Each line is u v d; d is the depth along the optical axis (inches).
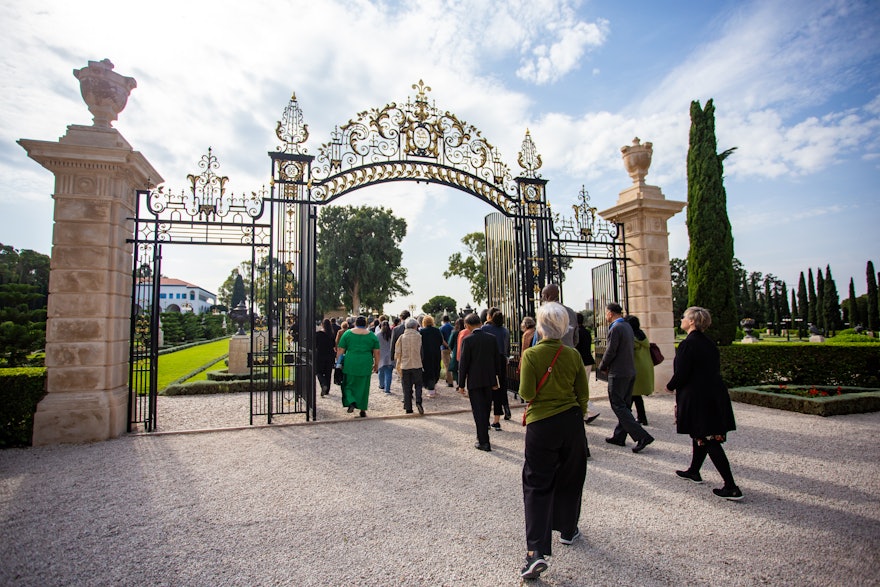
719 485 182.7
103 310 262.7
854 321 1870.1
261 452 234.4
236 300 1878.7
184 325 1314.0
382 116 344.8
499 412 280.2
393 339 425.4
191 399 407.2
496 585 114.6
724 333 479.5
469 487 183.3
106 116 276.2
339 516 157.1
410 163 345.7
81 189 263.9
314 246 314.0
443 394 421.4
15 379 245.0
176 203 292.2
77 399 252.5
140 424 299.7
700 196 501.0
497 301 423.8
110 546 137.1
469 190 361.7
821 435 254.5
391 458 223.0
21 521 154.3
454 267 1535.4
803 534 140.3
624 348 232.7
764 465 205.2
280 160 319.9
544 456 120.0
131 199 289.4
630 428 226.4
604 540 137.3
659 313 400.5
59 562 127.9
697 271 497.0
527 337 285.7
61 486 186.5
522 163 385.1
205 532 146.0
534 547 113.5
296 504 167.8
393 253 1737.2
